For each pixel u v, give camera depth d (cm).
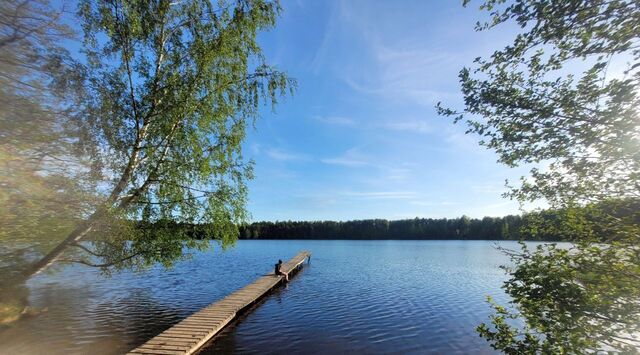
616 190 410
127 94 958
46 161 577
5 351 888
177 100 995
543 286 407
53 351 1206
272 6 1148
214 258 5262
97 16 886
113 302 2048
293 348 1327
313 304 2103
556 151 424
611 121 359
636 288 354
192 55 1039
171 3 1027
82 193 670
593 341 362
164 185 1020
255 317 1772
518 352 424
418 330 1580
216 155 1106
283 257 5406
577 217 439
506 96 432
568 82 406
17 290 607
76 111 668
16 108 517
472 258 5216
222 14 1091
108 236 800
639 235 366
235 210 1143
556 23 362
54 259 662
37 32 552
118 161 873
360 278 3234
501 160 473
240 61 1127
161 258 1017
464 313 1898
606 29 334
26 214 536
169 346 1158
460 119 486
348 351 1309
